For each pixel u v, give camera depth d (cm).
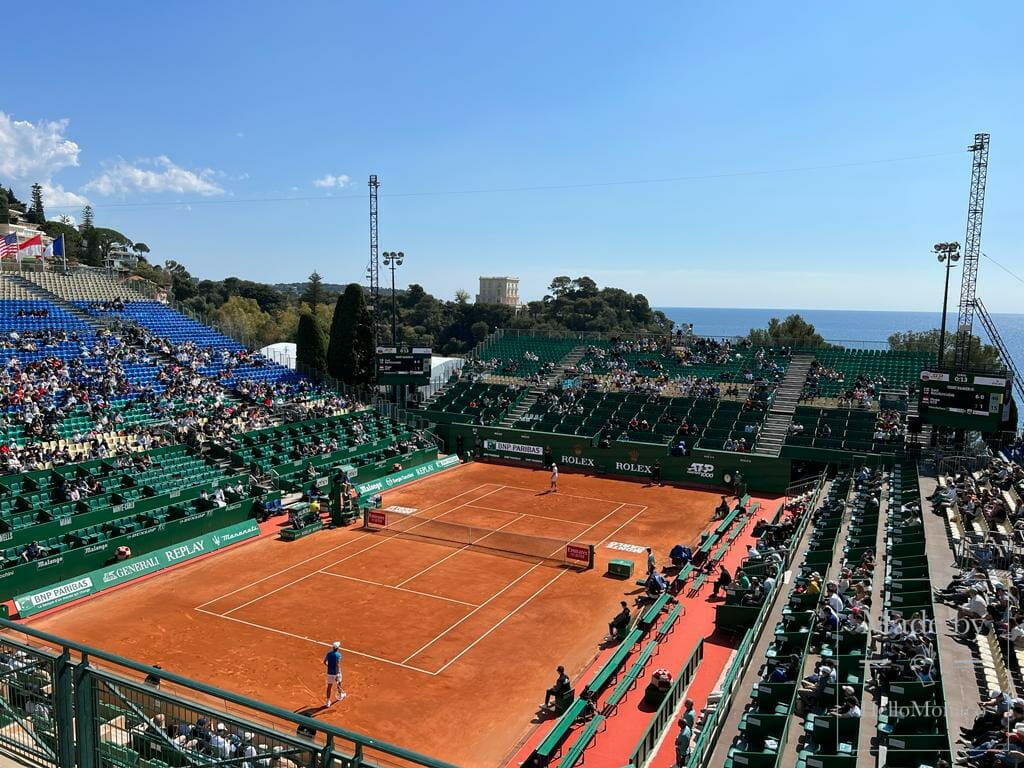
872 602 2952
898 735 1900
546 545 4162
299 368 7588
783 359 7631
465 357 9369
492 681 2727
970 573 2942
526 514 4994
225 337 7681
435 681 2717
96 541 3844
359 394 7581
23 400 5116
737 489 5597
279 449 5594
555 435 6475
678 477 6006
